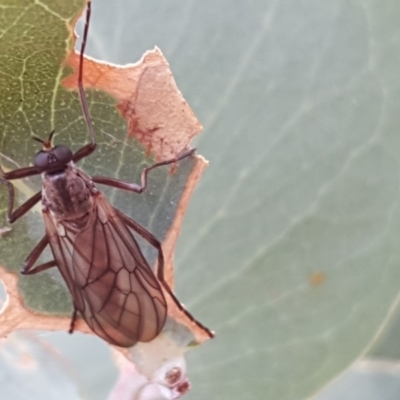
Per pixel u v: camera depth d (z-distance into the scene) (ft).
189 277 0.16
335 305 0.16
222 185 0.16
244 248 0.16
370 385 0.20
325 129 0.16
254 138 0.16
